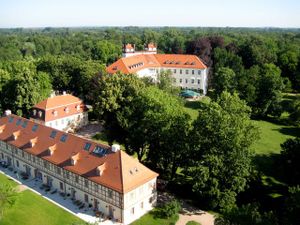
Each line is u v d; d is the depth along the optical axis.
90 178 55.16
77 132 93.25
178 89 98.56
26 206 56.03
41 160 64.62
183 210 56.72
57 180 62.28
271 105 107.75
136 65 129.12
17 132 72.19
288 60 148.12
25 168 69.88
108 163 55.31
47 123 88.69
